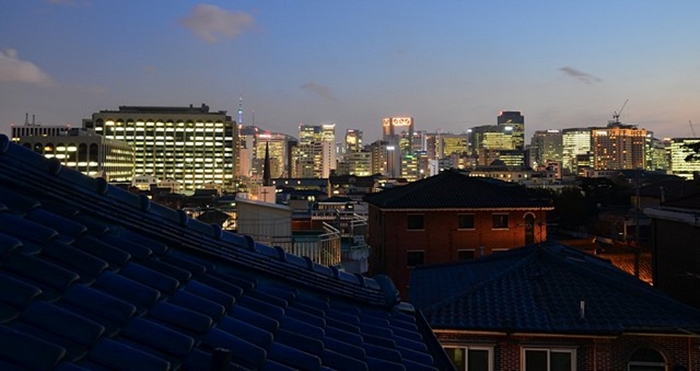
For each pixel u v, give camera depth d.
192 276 6.91
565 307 19.80
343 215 65.19
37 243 5.35
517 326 18.77
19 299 4.26
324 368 5.71
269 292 7.96
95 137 187.50
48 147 184.50
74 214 6.47
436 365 8.05
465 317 19.55
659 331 18.34
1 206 5.67
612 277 23.16
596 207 93.19
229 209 51.53
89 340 4.21
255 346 5.39
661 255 29.41
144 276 5.94
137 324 4.91
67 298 4.77
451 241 48.12
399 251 47.91
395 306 9.70
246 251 8.15
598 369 18.56
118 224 6.84
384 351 7.02
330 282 9.10
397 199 48.53
